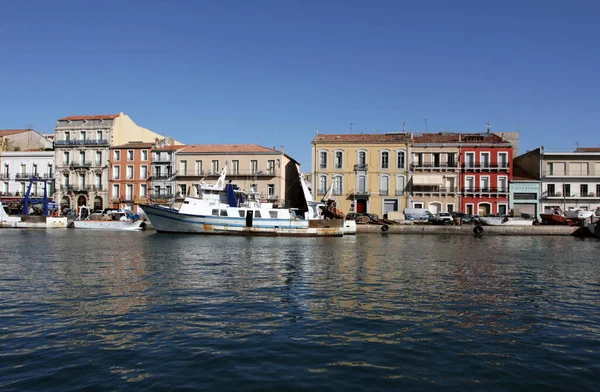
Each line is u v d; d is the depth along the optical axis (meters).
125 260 25.38
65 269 21.75
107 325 12.20
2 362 9.63
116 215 64.62
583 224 54.09
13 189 78.75
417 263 25.91
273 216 46.91
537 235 54.97
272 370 9.34
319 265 24.36
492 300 16.00
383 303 15.21
